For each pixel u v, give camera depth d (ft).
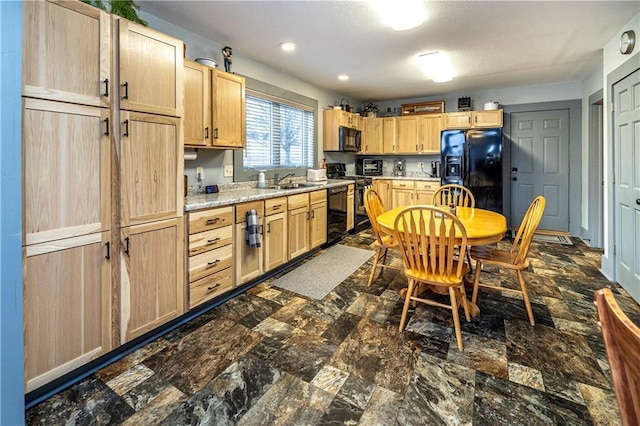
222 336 6.93
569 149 15.90
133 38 5.97
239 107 10.04
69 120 5.12
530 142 16.70
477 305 8.34
